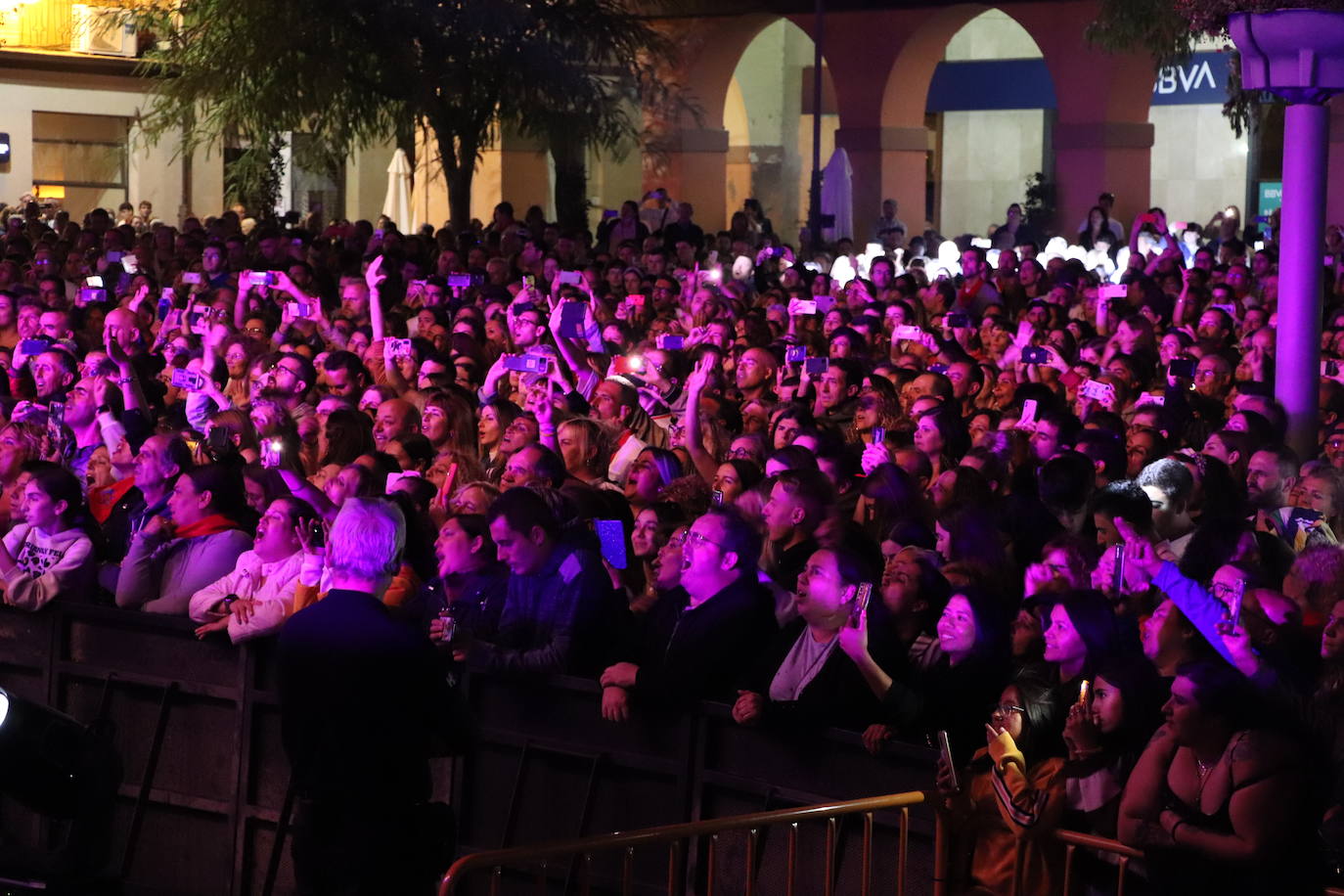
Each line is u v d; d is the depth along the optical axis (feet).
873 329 48.26
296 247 68.74
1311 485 27.25
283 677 18.94
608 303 53.52
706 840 21.22
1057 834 18.13
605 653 23.06
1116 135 103.71
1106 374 39.32
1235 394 38.11
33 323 46.01
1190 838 16.56
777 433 31.30
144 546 25.40
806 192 137.80
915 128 110.83
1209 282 62.59
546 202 117.50
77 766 22.56
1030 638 20.25
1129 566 23.38
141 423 33.01
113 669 25.16
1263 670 17.62
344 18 82.64
